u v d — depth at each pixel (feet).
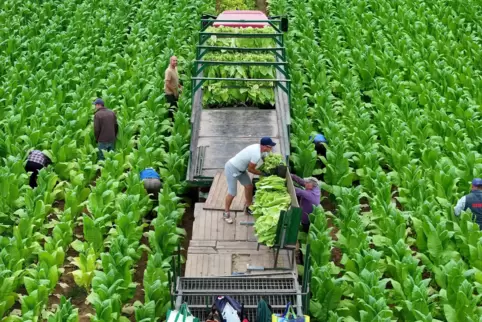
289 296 35.42
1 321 36.29
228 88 53.93
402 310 37.88
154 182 48.03
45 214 45.39
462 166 49.90
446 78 65.10
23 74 64.28
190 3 85.87
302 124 56.08
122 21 79.10
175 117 55.57
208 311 34.12
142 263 44.75
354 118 57.57
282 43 57.36
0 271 37.37
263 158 40.57
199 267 37.65
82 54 69.51
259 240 37.45
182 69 68.90
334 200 50.21
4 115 58.23
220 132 49.98
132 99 60.34
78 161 50.72
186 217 49.57
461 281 37.06
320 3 84.84
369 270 38.81
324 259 40.52
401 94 62.59
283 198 38.81
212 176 45.68
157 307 36.50
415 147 54.60
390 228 42.55
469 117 57.82
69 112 56.24
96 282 36.78
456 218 43.83
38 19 78.64
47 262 39.40
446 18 80.02
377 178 48.62
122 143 55.01
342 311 37.17
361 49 71.41
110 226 43.80
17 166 47.80
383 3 83.82
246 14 66.13
